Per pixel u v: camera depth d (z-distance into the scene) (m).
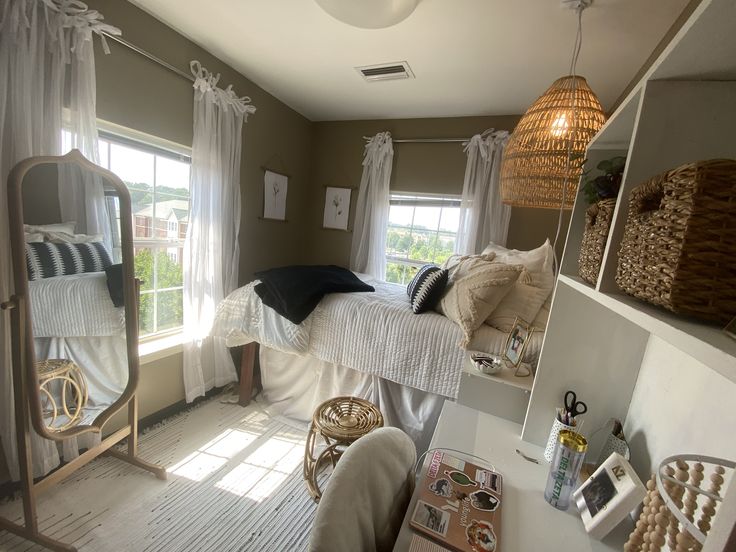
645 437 0.88
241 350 2.83
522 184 1.49
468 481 0.85
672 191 0.44
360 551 0.62
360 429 1.54
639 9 1.39
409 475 0.90
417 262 3.15
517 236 2.73
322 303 2.09
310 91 2.66
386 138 3.03
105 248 1.52
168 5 1.72
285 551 1.39
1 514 1.39
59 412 1.36
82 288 1.42
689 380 0.74
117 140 1.79
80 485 1.58
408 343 1.85
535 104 1.43
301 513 1.57
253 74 2.45
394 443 0.83
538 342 1.65
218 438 2.04
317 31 1.81
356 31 1.77
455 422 1.18
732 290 0.38
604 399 1.05
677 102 0.55
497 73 2.06
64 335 1.36
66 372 1.37
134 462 1.68
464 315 1.70
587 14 1.45
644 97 0.56
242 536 1.43
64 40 1.44
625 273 0.56
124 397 1.55
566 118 1.33
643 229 0.51
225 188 2.34
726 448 0.59
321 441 2.09
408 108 2.81
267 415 2.31
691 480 0.58
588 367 1.05
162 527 1.43
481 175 2.73
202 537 1.41
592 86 2.09
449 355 1.77
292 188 3.23
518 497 0.84
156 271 2.10
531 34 1.64
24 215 1.25
